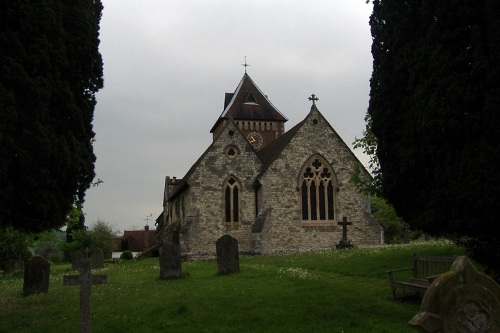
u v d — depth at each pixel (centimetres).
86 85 1720
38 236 2858
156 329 1146
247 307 1321
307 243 3603
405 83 1374
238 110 5297
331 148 3756
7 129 1335
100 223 7100
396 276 1716
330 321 1138
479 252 1286
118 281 2145
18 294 1930
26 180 1402
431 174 1253
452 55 1212
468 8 1189
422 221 1271
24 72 1391
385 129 1412
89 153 1697
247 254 3697
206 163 3781
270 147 4412
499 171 1082
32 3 1462
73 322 1248
